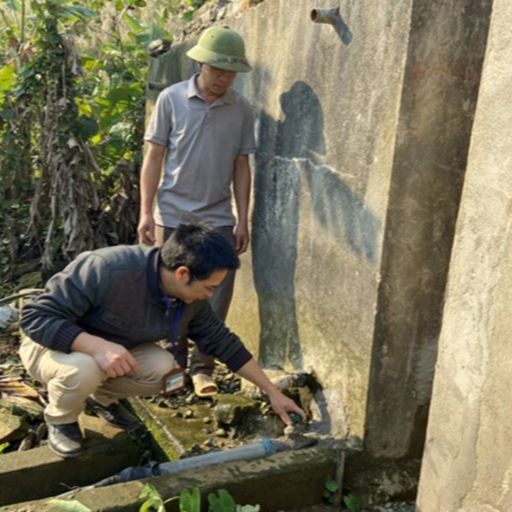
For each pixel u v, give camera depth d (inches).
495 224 80.5
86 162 215.2
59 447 115.0
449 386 90.7
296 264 132.1
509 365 77.7
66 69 213.0
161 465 110.3
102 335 109.0
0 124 237.0
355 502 111.1
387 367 110.3
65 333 103.8
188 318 108.3
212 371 143.0
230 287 145.2
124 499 101.3
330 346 121.3
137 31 262.7
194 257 98.2
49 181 224.7
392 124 102.3
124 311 105.2
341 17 114.3
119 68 252.7
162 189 141.2
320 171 122.6
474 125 85.1
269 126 141.5
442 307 109.2
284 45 134.9
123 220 230.5
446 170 104.0
